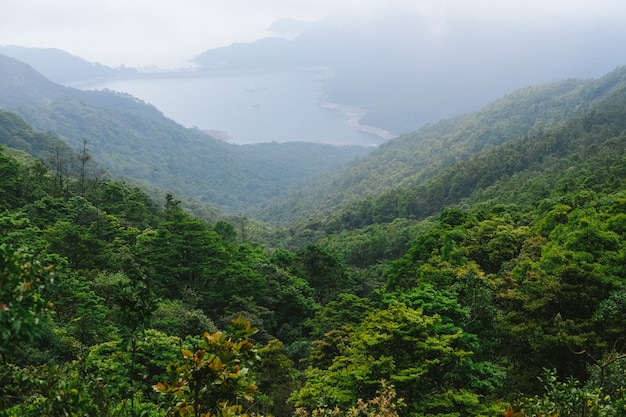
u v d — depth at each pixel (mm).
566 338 15617
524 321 17750
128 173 185875
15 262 3547
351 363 15734
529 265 24141
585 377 16156
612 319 16609
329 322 29141
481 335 17344
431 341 13906
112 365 12734
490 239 34625
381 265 61594
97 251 30359
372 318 15734
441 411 13266
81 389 4953
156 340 14711
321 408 11000
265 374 19766
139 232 40031
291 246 94125
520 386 16281
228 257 35000
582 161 80562
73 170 97875
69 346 15305
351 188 163750
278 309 36969
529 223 41031
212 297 32219
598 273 18891
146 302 4926
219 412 4719
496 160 102188
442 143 182375
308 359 22750
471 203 86438
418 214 100125
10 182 39125
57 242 28453
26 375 4637
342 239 80938
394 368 13453
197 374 4434
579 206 38500
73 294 20797
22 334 3389
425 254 36938
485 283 19797
